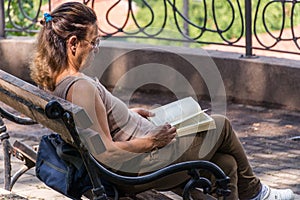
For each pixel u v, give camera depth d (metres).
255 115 13.08
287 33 18.53
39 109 6.57
